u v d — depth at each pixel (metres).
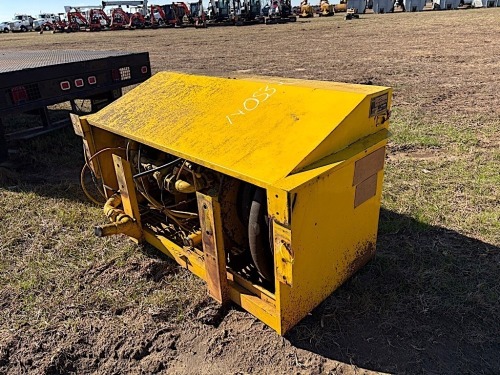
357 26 29.20
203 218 2.52
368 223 2.87
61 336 2.63
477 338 2.49
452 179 4.52
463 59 13.38
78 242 3.67
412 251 3.30
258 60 15.27
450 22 28.02
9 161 5.47
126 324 2.72
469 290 2.87
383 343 2.49
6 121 7.69
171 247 3.21
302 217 2.17
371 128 2.53
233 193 2.77
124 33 34.88
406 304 2.77
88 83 5.35
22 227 3.95
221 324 2.71
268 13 39.31
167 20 40.59
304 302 2.55
